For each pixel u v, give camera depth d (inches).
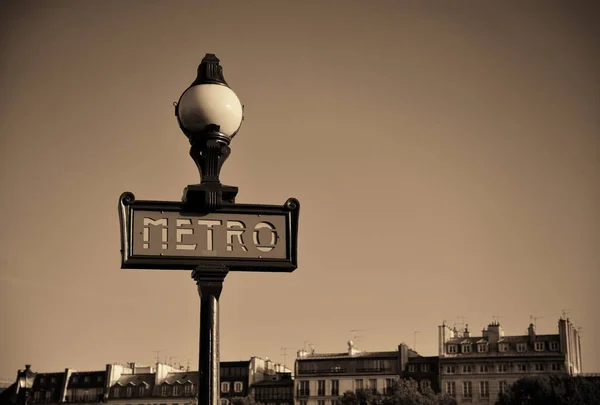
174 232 223.5
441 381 2780.5
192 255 223.1
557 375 2443.4
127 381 3083.2
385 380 2869.1
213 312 219.3
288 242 229.9
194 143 230.8
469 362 2770.7
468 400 2743.6
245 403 2925.7
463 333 2827.3
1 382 2468.0
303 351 2785.4
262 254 227.3
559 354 2566.4
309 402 2945.4
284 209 232.1
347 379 2923.2
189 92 230.1
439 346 2807.6
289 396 2967.5
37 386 2979.8
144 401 3038.9
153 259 220.4
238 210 229.0
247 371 3036.4
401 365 2866.6
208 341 216.5
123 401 3038.9
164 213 224.4
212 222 227.0
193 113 227.6
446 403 2637.8
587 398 2329.0
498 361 2709.2
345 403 2748.5
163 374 3088.1
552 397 2357.3
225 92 230.7
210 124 227.8
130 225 221.9
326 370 2972.4
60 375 3002.0
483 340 2780.5
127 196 223.0
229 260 225.0
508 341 2716.5
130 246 220.4
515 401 2417.6
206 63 236.1
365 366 2923.2
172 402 3011.8
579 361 2514.8
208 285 221.8
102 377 3036.4
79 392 2977.4
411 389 2642.7
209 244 225.0
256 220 229.3
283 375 3112.7
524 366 2645.2
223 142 230.5
